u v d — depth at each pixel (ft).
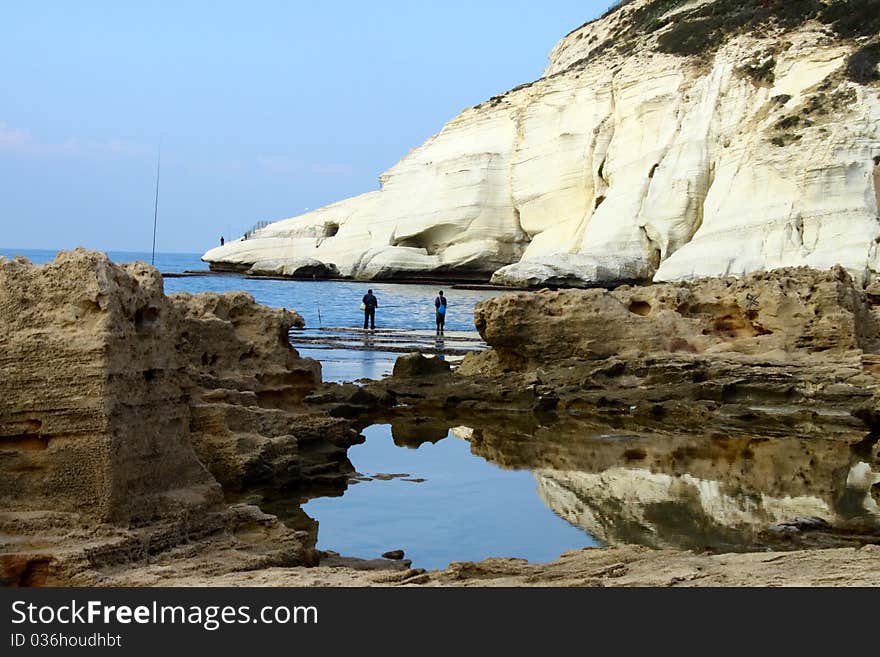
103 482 29.48
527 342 80.59
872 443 59.67
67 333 30.01
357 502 44.01
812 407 69.41
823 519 41.70
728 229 187.01
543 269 209.67
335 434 54.49
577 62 273.13
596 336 79.51
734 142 200.64
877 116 183.83
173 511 31.24
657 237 206.18
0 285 30.60
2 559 27.55
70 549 28.14
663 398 71.87
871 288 90.38
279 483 45.37
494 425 65.51
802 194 182.91
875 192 177.27
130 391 30.81
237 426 45.78
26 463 29.96
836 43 203.92
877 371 72.28
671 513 42.88
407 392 74.95
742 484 48.49
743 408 69.31
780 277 80.59
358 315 158.20
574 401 72.74
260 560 30.96
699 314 81.30
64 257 30.68
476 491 46.62
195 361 51.31
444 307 123.75
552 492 46.55
